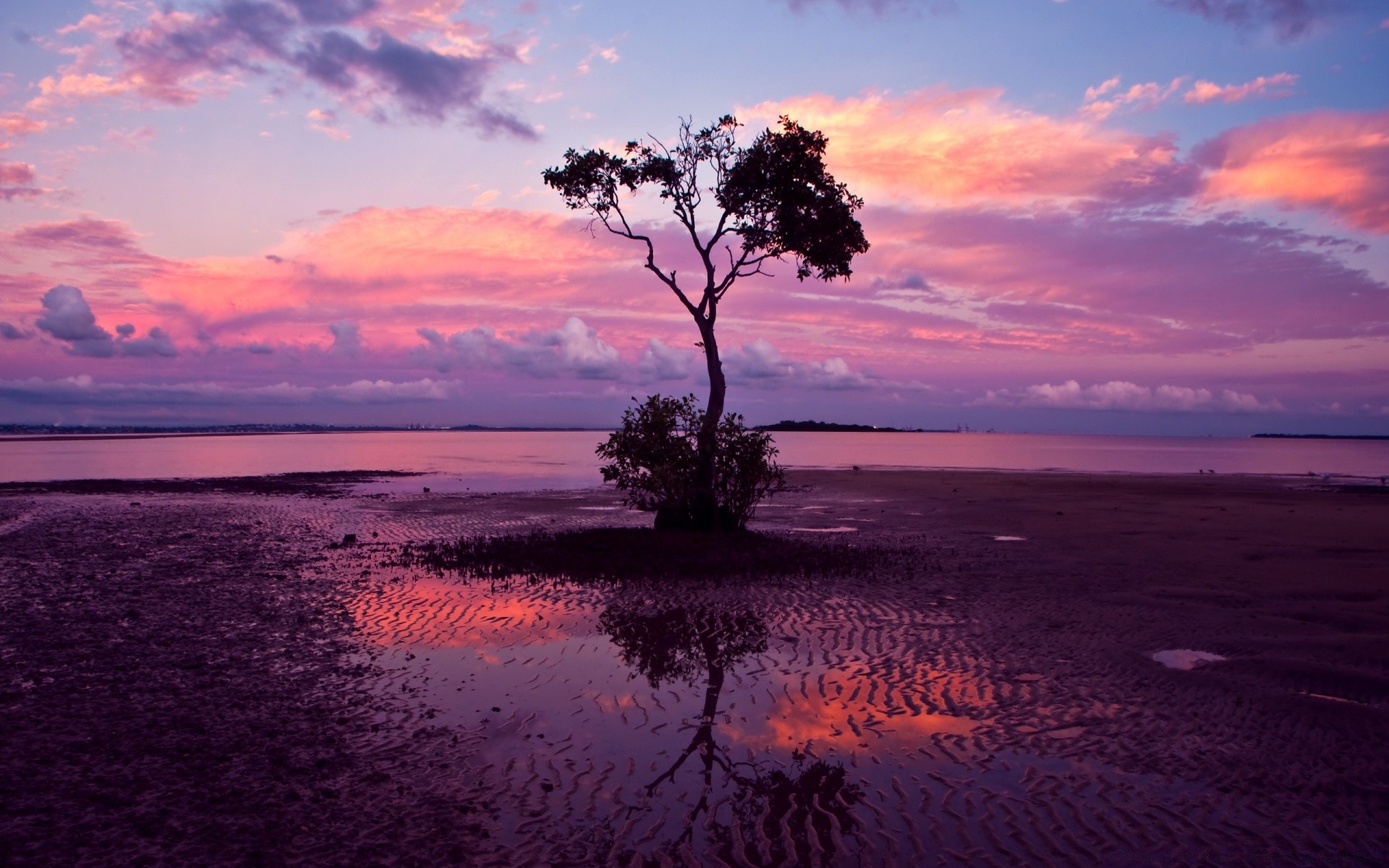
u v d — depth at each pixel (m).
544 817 5.71
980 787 6.20
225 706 7.97
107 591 13.72
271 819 5.62
